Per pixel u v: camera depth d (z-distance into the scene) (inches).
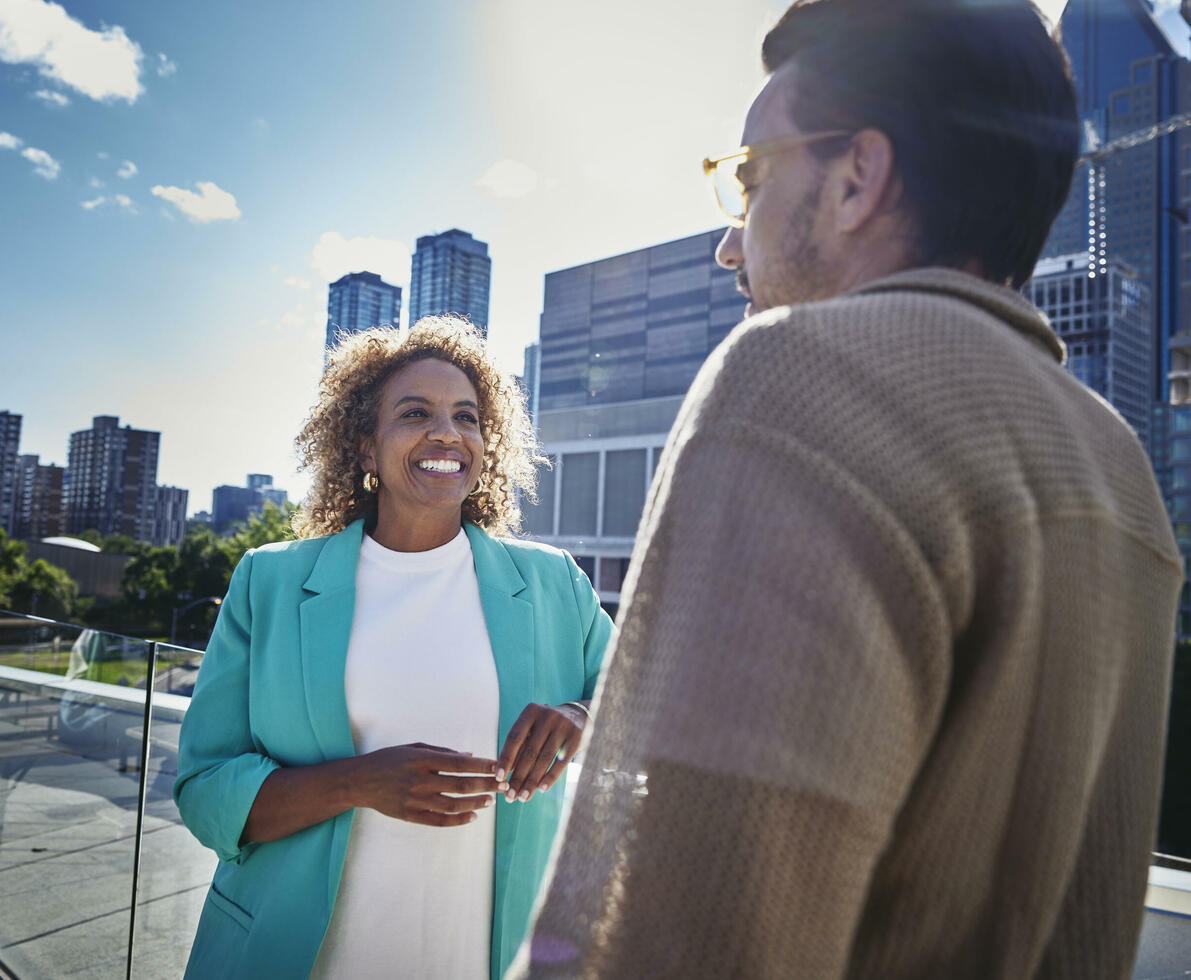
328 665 56.8
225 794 52.5
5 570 3430.1
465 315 72.3
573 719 51.3
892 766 15.6
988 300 20.2
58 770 81.5
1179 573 22.7
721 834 14.8
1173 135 3735.2
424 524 63.8
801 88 22.5
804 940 14.8
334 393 69.6
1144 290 3531.0
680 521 17.5
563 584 67.1
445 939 53.3
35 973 79.4
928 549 16.0
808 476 16.2
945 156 20.9
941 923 17.4
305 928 51.0
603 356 3201.3
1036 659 17.1
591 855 16.6
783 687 14.9
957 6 21.4
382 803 49.1
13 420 4857.3
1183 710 1738.4
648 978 15.0
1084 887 20.1
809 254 22.4
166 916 76.8
